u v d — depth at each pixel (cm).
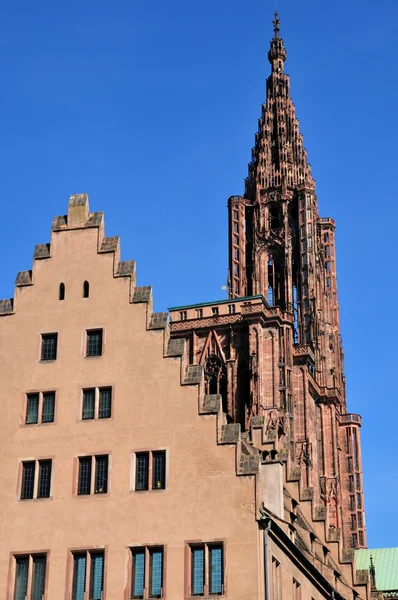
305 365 18425
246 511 7038
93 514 7300
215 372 17350
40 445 7606
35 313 8062
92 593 7094
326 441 19825
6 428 7719
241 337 17425
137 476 7356
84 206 8319
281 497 8050
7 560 7300
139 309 7862
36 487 7488
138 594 7019
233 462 7206
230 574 6888
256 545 6931
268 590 6894
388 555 18812
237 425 7331
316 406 19988
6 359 7950
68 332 7938
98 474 7438
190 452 7306
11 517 7419
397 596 17412
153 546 7100
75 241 8219
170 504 7188
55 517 7350
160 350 7688
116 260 8075
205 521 7081
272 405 17000
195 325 17612
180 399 7488
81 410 7662
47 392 7788
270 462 8175
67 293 8062
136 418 7512
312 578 8575
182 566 6988
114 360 7750
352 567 10875
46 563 7231
